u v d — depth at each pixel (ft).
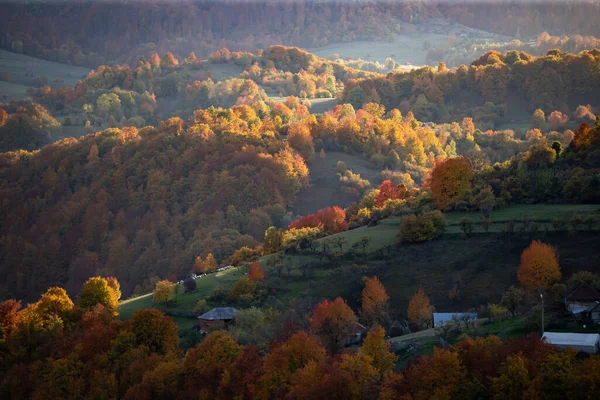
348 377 491.72
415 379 470.80
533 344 465.47
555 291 586.45
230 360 589.73
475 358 471.21
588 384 418.72
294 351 547.08
